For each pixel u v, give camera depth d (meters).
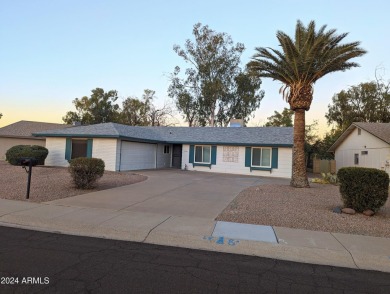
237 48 42.97
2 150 32.19
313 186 17.08
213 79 42.28
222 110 43.84
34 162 10.67
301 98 15.74
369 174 9.25
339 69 15.48
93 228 7.27
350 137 29.05
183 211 9.21
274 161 24.31
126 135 22.39
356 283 4.83
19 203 9.54
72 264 5.12
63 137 23.62
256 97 43.72
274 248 6.22
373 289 4.62
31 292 4.07
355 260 5.80
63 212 8.60
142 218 8.19
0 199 10.04
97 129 23.41
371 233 7.40
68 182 13.90
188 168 26.95
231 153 25.78
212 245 6.41
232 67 42.72
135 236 6.88
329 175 20.17
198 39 42.34
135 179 16.67
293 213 9.20
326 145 41.19
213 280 4.72
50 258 5.36
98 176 12.89
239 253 6.07
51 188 12.28
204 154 26.70
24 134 32.81
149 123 50.66
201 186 15.05
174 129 30.58
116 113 54.78
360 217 8.91
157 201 10.66
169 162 29.67
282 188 15.15
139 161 24.66
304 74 15.40
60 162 23.67
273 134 26.31
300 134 15.96
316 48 14.59
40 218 7.89
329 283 4.80
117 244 6.35
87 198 10.74
